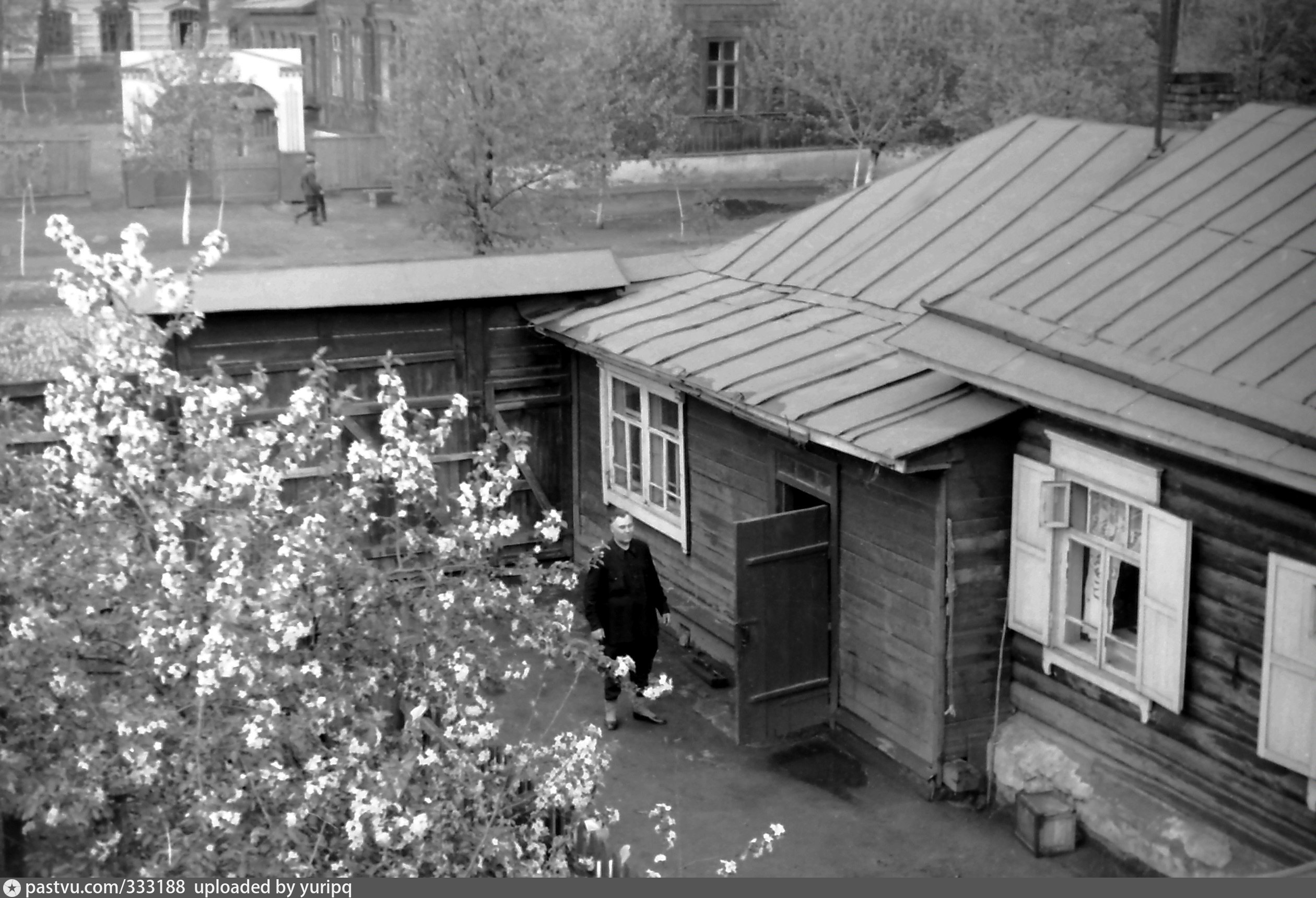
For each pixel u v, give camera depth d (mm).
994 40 28656
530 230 31422
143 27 58281
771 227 17641
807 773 12891
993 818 12008
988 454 11992
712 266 17422
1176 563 10414
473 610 9750
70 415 8836
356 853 8406
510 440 10227
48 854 8438
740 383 13586
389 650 9359
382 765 8398
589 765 9203
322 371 9867
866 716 13117
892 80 35625
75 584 8352
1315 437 9125
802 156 44562
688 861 11359
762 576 13094
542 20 27891
